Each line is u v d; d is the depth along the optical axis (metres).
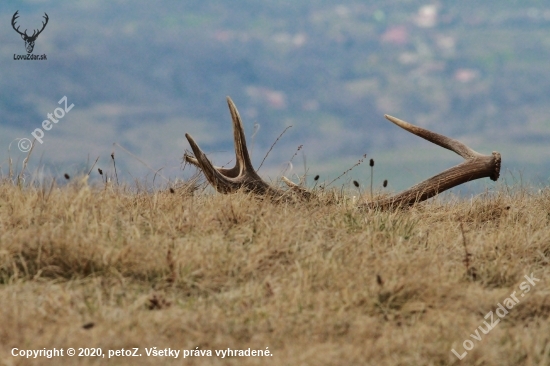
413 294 23.14
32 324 20.94
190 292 23.58
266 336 21.11
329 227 28.81
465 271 25.48
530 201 34.53
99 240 25.27
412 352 20.28
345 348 20.41
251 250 25.58
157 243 25.70
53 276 23.92
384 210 32.25
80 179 29.61
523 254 27.67
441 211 33.69
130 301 22.67
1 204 29.02
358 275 24.02
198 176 32.88
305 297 22.88
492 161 33.38
